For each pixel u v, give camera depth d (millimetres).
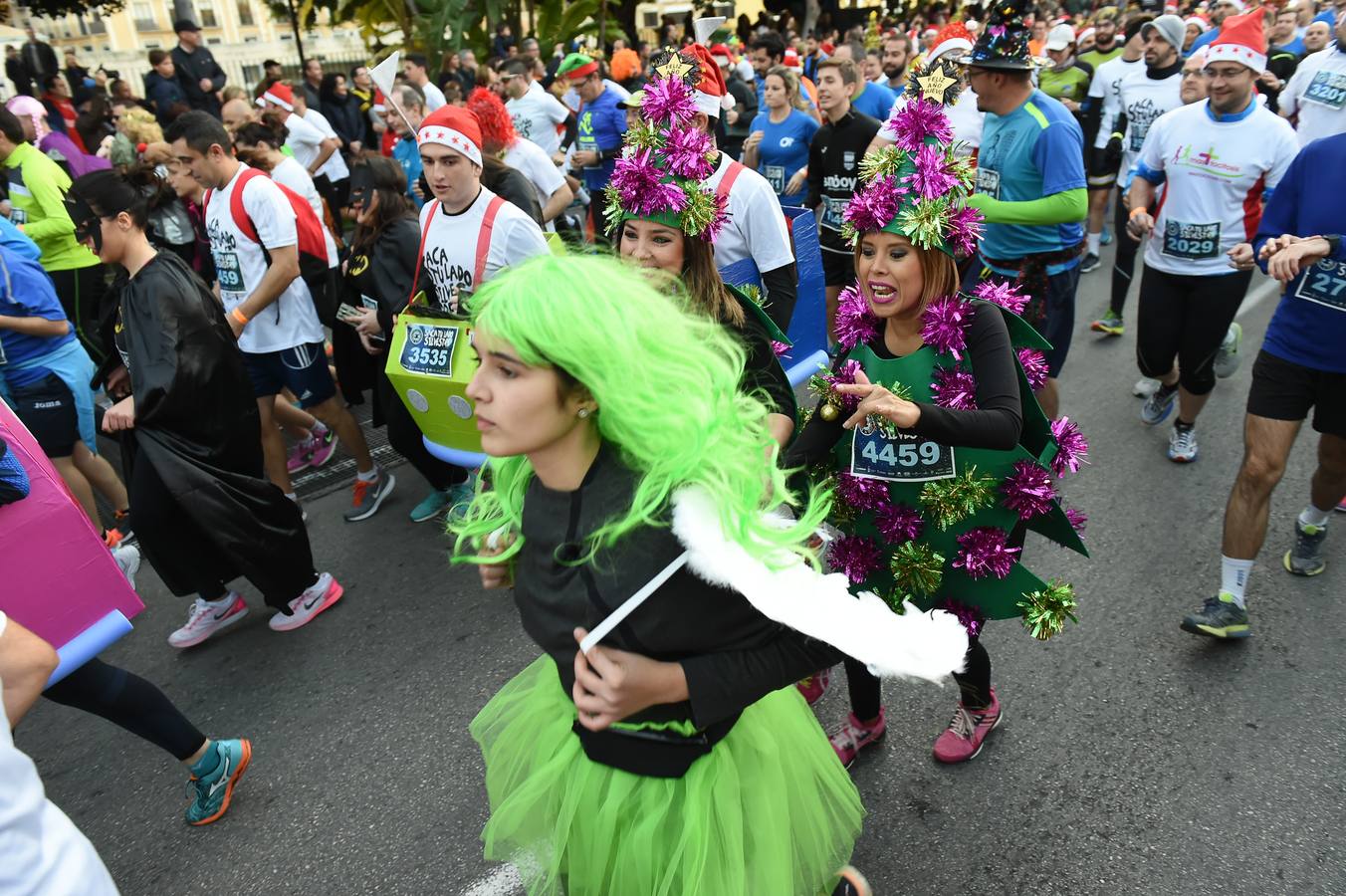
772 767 1610
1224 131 4023
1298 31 9320
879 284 2102
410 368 3480
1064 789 2650
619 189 2410
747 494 1387
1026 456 2137
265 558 3393
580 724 1568
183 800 2865
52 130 7840
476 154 3543
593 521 1373
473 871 2531
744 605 1387
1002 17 3826
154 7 27797
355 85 12008
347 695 3322
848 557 2340
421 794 2822
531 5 15688
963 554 2229
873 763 2793
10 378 3975
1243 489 3084
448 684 3355
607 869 1602
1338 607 3406
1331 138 2838
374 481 4691
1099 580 3664
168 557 3396
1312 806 2541
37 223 5309
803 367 4266
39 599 2285
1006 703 3012
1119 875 2365
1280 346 2979
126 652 3693
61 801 2893
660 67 2365
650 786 1523
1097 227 7750
